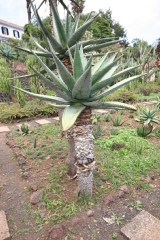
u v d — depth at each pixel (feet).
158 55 38.96
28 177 7.82
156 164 8.31
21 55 40.42
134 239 4.56
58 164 8.72
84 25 6.37
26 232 5.05
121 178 7.32
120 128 13.70
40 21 6.09
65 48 6.89
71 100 5.22
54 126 15.43
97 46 7.49
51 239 4.72
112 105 5.25
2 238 4.77
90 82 4.45
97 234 4.85
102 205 5.87
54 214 5.54
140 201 6.05
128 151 9.58
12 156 10.23
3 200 6.49
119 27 83.25
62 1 8.58
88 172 5.69
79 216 5.44
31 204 6.15
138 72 34.40
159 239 4.51
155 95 28.76
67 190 6.70
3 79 23.13
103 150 9.98
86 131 5.32
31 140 12.30
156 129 13.07
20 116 18.01
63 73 4.68
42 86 26.76
